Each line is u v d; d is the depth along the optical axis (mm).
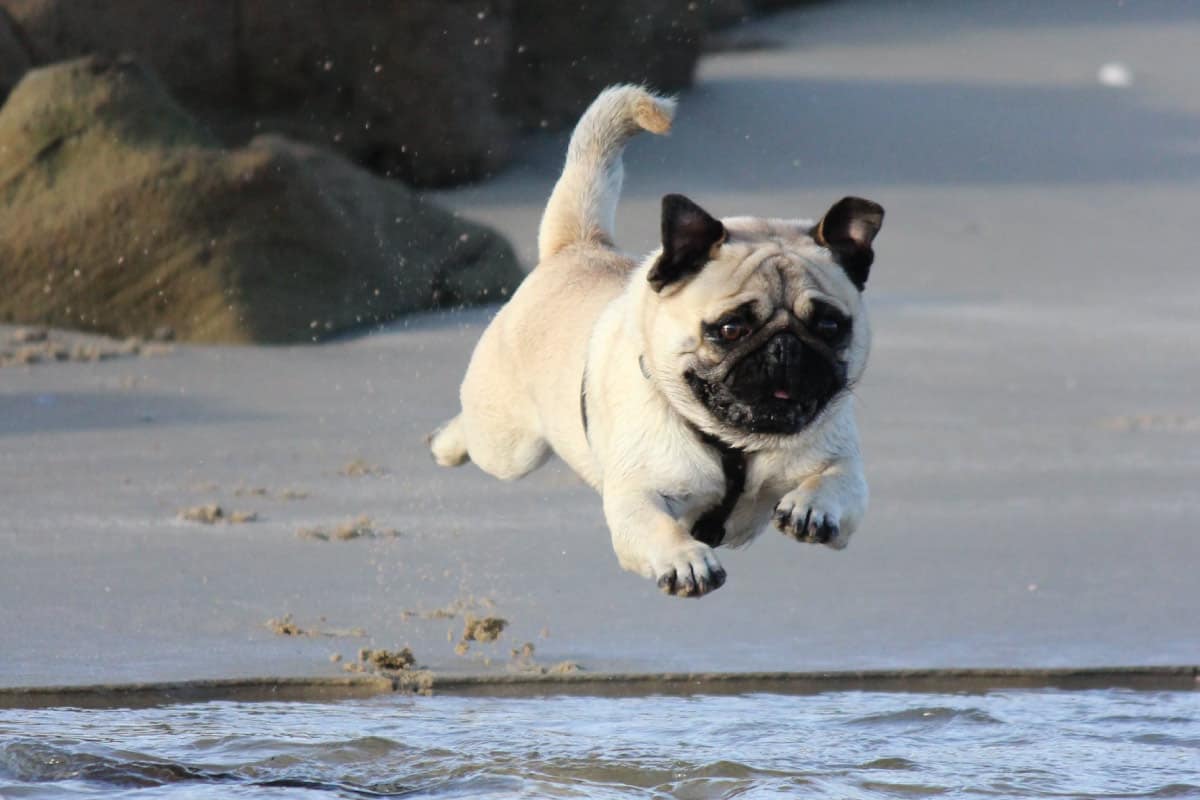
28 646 15008
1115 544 19156
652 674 14453
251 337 31969
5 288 32781
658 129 14992
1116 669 14633
